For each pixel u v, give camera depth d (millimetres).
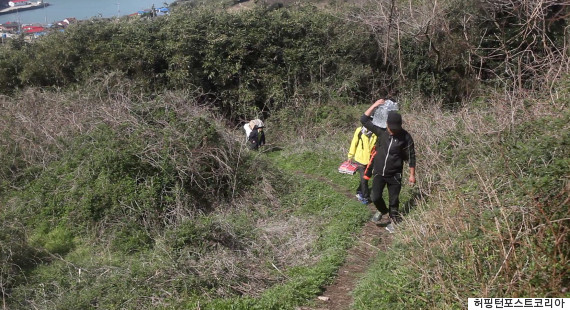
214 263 6004
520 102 7836
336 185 9859
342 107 15320
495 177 5781
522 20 14422
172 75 15266
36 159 9352
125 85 13812
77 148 8922
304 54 16703
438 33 16141
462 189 6316
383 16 16516
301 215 8133
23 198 8258
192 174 8109
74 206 7750
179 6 17750
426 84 16344
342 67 16672
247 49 16250
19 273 6309
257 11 16906
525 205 5012
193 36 15461
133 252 6984
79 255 6926
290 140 14047
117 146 8188
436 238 5535
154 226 7367
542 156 5359
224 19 16250
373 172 7422
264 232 7152
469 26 16094
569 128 5375
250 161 9141
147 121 8930
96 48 15055
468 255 5059
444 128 9500
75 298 5578
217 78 15805
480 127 8430
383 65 17344
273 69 16406
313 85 16062
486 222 5152
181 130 8688
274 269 6227
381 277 5691
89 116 9992
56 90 14242
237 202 8469
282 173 9602
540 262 4684
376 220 7633
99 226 7453
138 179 7895
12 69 14969
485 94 14094
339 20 17438
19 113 10562
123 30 15547
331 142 12516
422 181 8258
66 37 15227
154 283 5766
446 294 4812
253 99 15750
